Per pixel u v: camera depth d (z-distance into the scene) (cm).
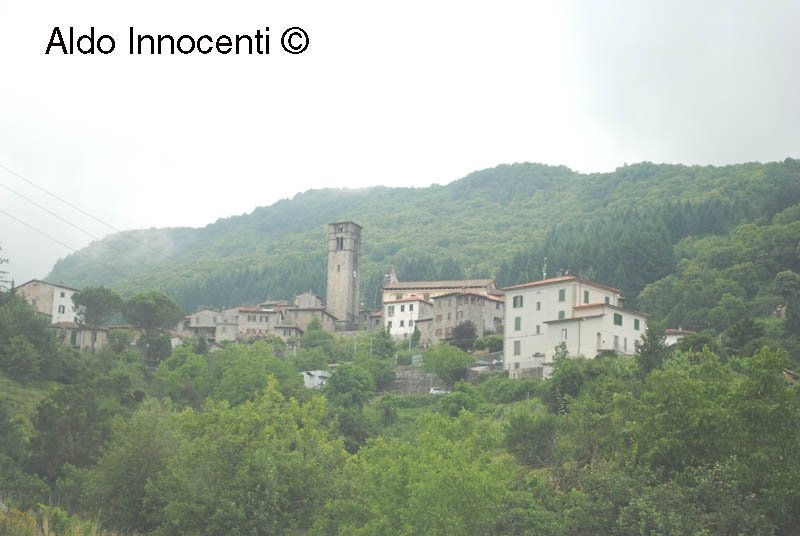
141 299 16550
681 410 5431
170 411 7906
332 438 9269
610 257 19212
